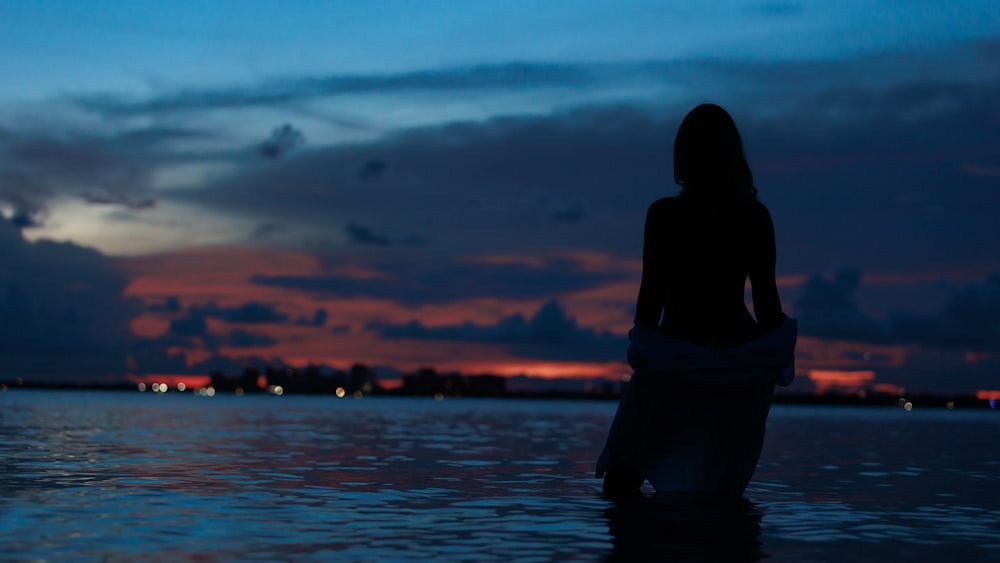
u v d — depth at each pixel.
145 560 2.75
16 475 5.12
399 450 7.88
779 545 3.09
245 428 11.91
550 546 3.04
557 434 11.50
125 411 19.14
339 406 37.41
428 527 3.42
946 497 4.66
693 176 4.38
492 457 7.12
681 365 4.13
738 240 4.30
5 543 3.01
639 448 4.35
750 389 4.17
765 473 6.18
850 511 4.00
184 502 4.05
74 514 3.65
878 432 15.36
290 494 4.41
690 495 4.33
